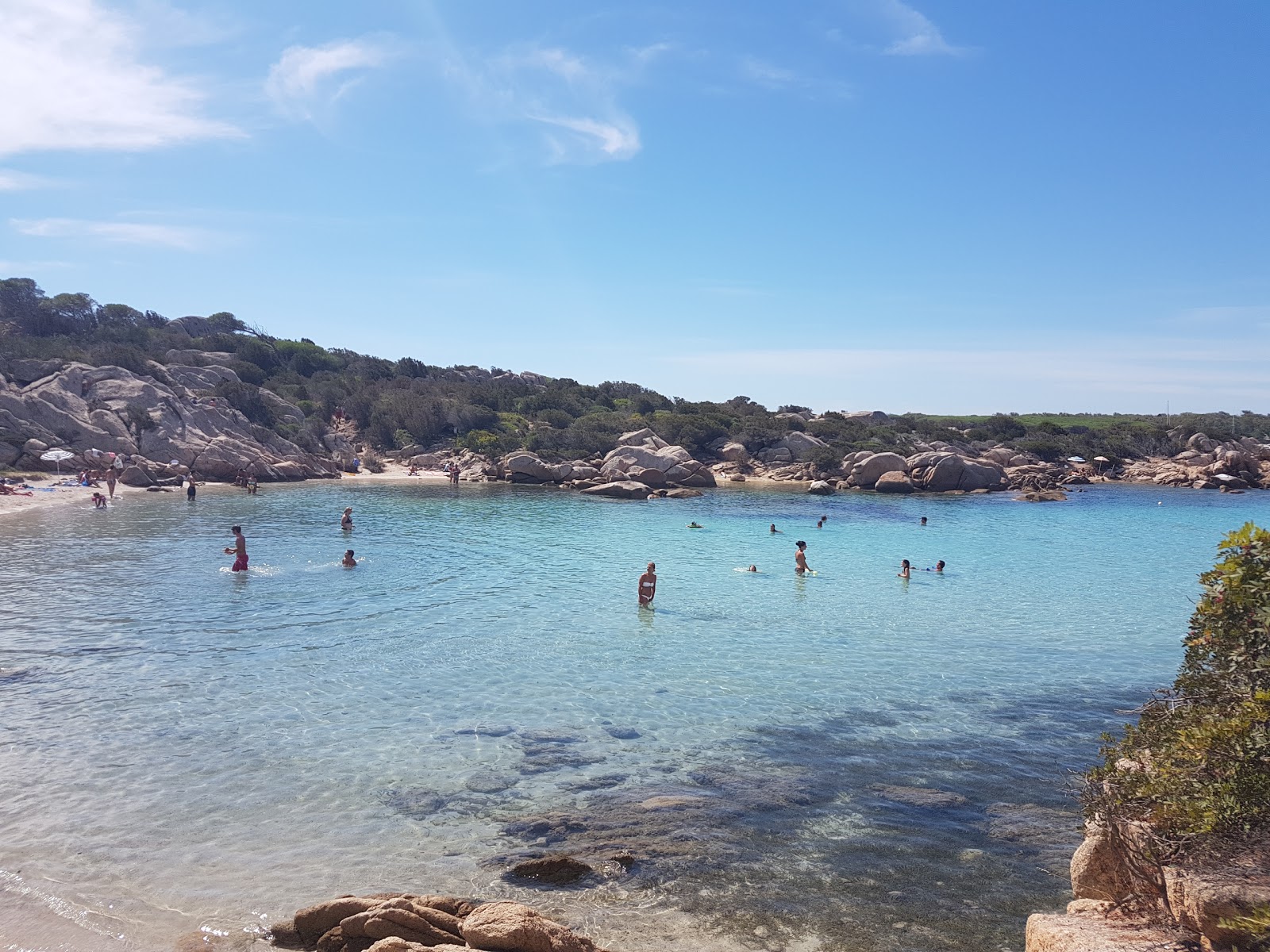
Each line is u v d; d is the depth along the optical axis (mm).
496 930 8039
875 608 27312
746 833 11562
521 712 16328
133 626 22438
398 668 19141
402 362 127688
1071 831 11719
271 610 24719
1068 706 17375
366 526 45312
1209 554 40344
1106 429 112938
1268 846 6750
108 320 114000
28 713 15625
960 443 99938
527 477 75750
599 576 32031
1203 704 7746
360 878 10172
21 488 56875
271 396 89125
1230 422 119250
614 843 11195
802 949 8906
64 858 10508
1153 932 6676
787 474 85438
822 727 15836
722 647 21828
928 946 8969
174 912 9359
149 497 58125
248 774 13180
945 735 15516
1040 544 43625
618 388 130625
